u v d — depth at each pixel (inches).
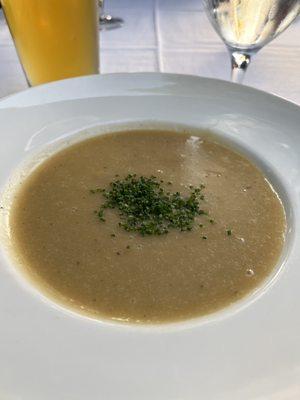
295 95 9.1
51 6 8.2
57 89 8.2
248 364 4.9
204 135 8.4
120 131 8.5
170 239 7.0
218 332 5.2
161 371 4.8
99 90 8.4
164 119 8.5
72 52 8.9
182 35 10.9
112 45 10.5
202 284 6.4
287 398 4.6
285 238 6.8
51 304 5.6
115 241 6.9
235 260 6.7
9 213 7.3
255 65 9.8
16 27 8.6
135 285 6.4
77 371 4.8
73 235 7.0
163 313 6.0
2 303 5.5
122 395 4.6
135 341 5.1
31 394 4.6
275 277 5.9
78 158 8.2
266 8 7.7
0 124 7.8
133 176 7.9
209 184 7.7
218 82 8.4
